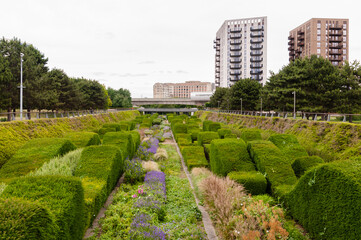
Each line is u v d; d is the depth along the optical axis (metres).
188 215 6.98
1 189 5.77
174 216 6.96
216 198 6.73
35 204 3.47
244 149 9.73
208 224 6.48
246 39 96.75
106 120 46.56
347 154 14.47
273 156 8.56
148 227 5.52
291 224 5.69
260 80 95.19
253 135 16.23
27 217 3.17
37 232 3.21
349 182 4.37
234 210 5.90
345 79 27.69
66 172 7.53
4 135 14.23
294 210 6.03
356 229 4.09
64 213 3.99
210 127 27.06
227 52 98.50
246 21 96.81
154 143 20.75
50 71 41.59
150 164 12.13
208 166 12.48
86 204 5.67
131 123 34.00
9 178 8.10
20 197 4.06
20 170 8.65
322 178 5.06
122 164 10.66
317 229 5.06
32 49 37.94
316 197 5.17
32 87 30.12
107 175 7.75
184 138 22.55
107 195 7.86
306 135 20.66
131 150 14.17
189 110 95.00
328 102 28.73
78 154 9.70
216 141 10.88
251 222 5.00
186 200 8.24
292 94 31.31
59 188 4.47
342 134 16.28
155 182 9.27
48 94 33.09
